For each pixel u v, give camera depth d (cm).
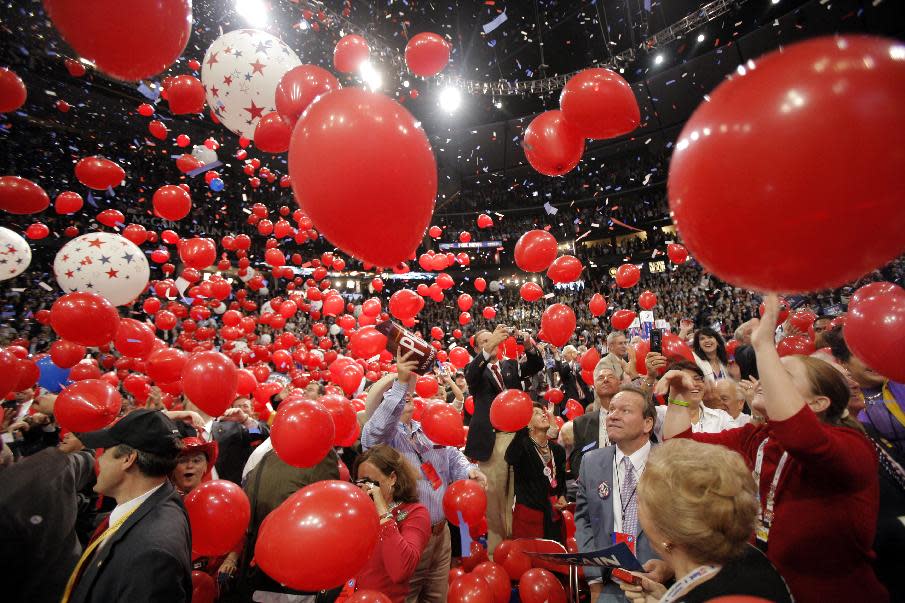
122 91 1302
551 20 1442
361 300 1995
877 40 72
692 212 78
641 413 215
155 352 351
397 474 229
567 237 2238
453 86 1622
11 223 1209
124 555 150
